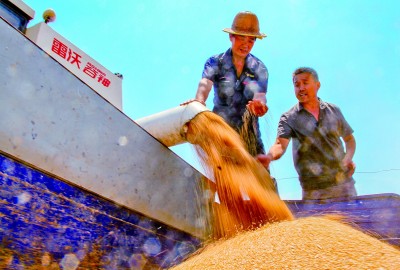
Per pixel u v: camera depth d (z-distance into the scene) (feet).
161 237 9.93
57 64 7.71
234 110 13.32
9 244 6.34
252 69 13.41
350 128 13.92
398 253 6.52
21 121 6.90
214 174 10.84
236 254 7.15
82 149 8.08
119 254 8.52
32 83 7.17
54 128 7.51
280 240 7.16
